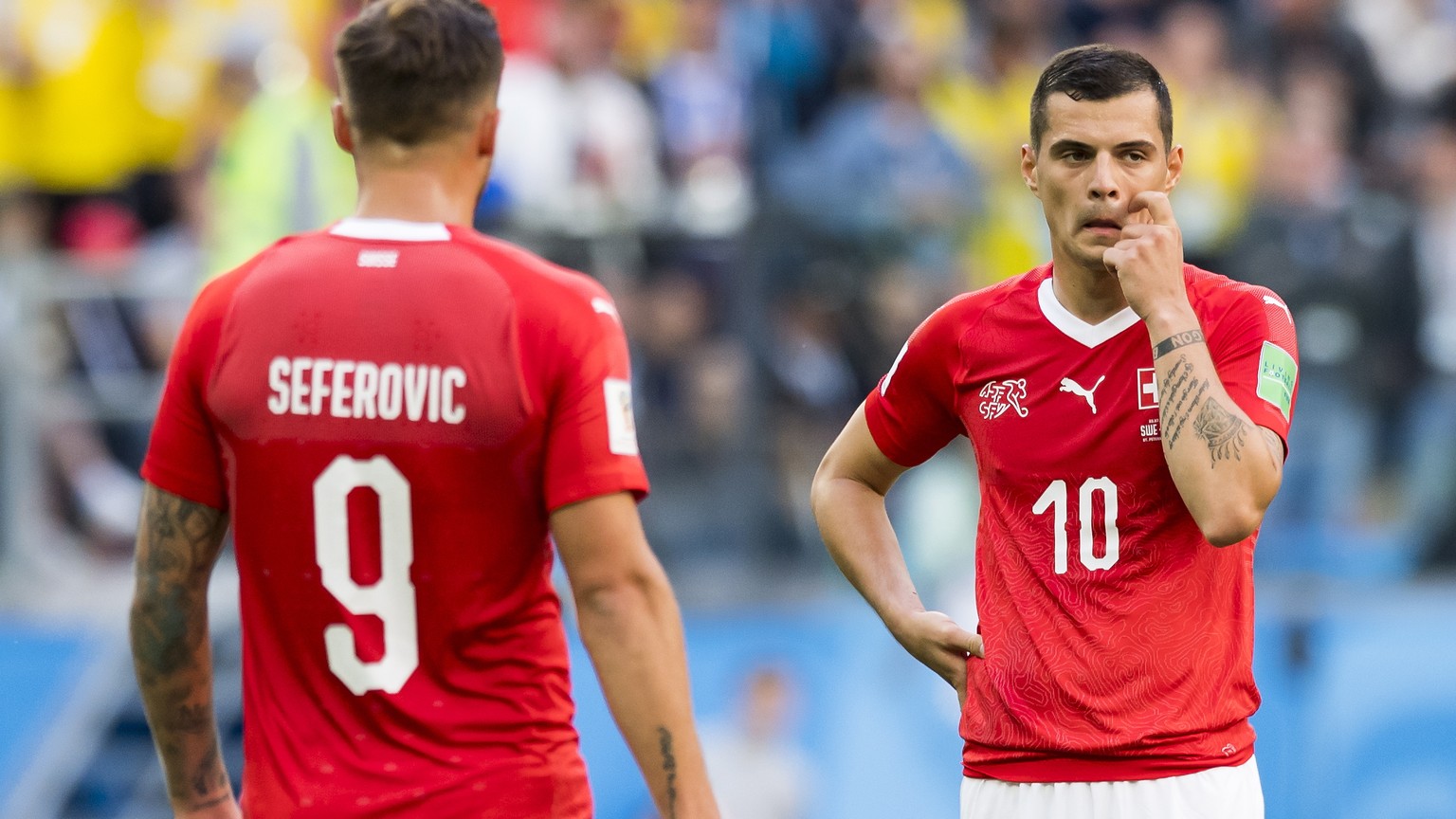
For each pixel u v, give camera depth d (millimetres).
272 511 9781
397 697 9703
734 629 26141
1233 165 31297
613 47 30016
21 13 30625
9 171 30594
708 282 26516
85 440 27312
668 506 26250
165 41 30766
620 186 29281
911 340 12148
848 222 26812
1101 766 11023
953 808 26031
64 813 25891
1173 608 10977
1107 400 11125
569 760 10016
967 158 29344
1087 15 33500
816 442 26609
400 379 9688
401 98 9969
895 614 12211
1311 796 26906
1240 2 33375
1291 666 27125
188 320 10078
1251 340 11016
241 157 27172
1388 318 28109
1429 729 27031
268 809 9828
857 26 31672
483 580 9750
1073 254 11078
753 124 28531
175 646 10227
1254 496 10336
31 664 26406
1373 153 32156
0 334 26906
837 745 26016
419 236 9930
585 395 9820
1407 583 27656
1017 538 11414
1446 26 33750
